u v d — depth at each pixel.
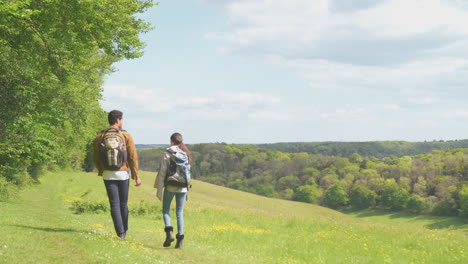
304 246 11.46
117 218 6.95
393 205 136.75
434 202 127.38
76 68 18.89
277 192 166.38
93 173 71.38
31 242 5.71
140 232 10.86
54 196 28.67
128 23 18.02
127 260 5.32
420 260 10.39
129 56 17.44
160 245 8.00
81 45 16.27
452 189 123.62
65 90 21.39
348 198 147.50
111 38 16.94
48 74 19.08
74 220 11.27
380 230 16.16
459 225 110.06
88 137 30.59
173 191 7.33
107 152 6.74
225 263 6.94
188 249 7.80
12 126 19.72
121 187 6.98
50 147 25.88
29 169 37.31
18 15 12.91
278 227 17.17
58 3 14.21
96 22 15.70
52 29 14.98
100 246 5.92
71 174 59.00
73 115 23.39
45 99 21.25
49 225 8.32
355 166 161.75
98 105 27.94
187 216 20.25
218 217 20.14
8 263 4.31
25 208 16.08
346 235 14.66
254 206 63.03
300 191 155.88
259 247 10.87
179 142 7.38
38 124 21.28
